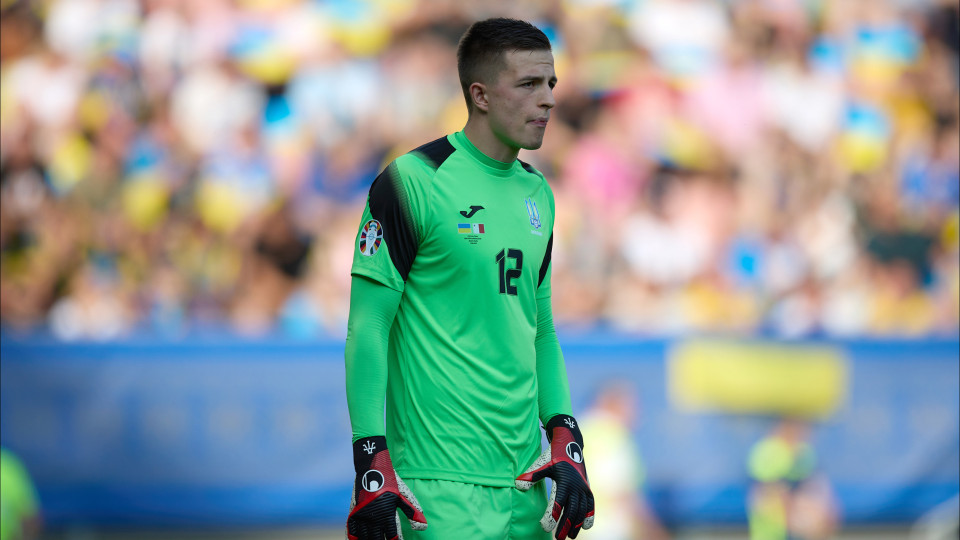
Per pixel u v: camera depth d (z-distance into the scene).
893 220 28.44
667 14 29.19
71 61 26.77
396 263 7.57
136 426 21.41
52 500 20.98
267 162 26.72
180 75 26.97
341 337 22.19
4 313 25.14
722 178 28.44
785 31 29.39
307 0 27.78
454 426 7.63
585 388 22.61
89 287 25.48
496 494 7.68
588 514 7.68
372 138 27.50
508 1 28.53
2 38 26.64
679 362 22.78
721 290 27.47
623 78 28.80
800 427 22.92
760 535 22.53
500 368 7.74
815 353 23.11
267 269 26.14
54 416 21.14
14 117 26.22
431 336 7.70
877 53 29.61
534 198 8.19
